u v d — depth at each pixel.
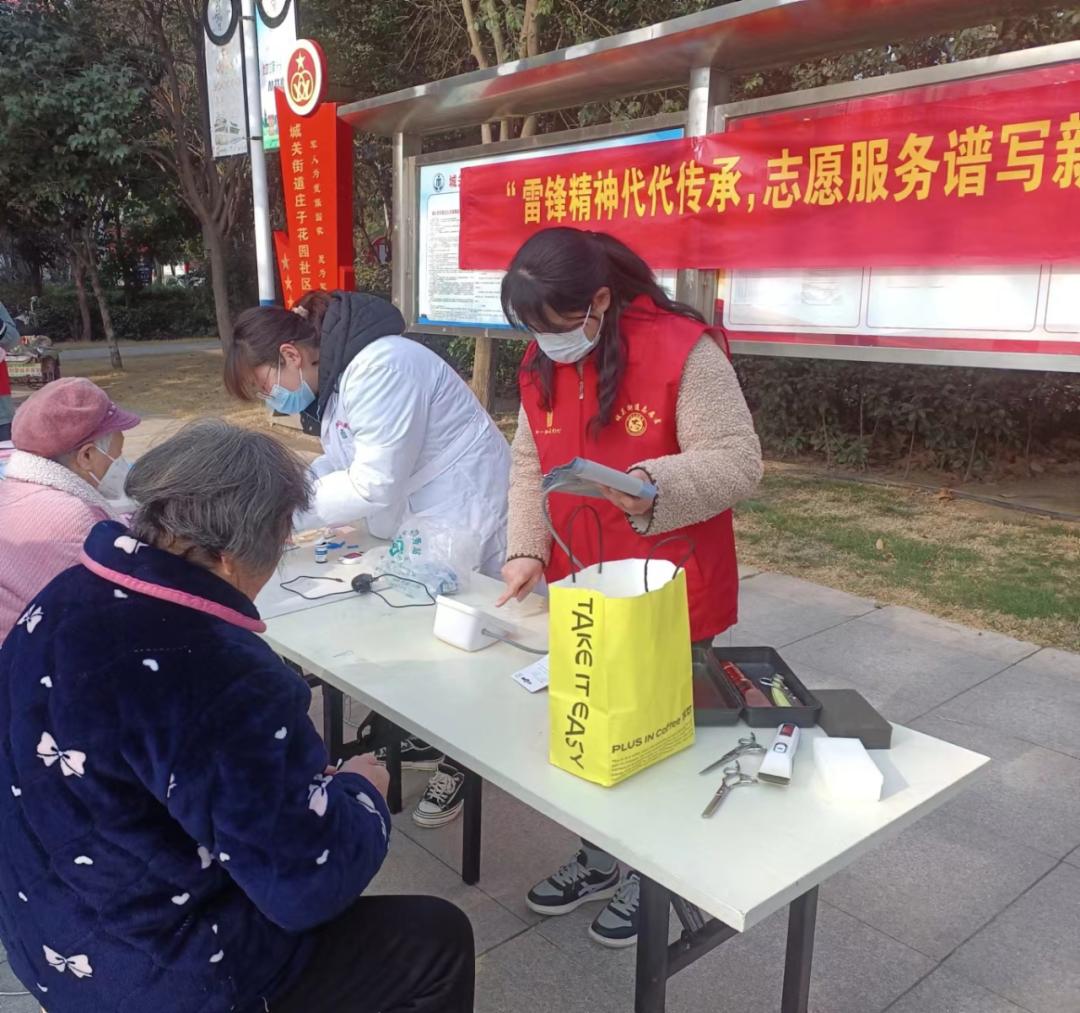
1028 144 2.38
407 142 4.33
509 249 3.86
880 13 2.58
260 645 1.20
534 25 7.07
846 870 2.43
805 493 6.49
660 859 1.24
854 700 1.64
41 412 2.08
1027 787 2.81
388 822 1.36
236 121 6.22
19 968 1.20
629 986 2.05
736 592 2.05
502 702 1.71
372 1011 1.40
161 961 1.14
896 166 2.61
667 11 6.85
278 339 2.41
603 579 1.57
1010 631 4.05
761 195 2.93
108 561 1.18
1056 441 7.25
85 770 1.09
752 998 1.99
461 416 2.59
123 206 16.42
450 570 2.34
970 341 2.57
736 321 3.10
